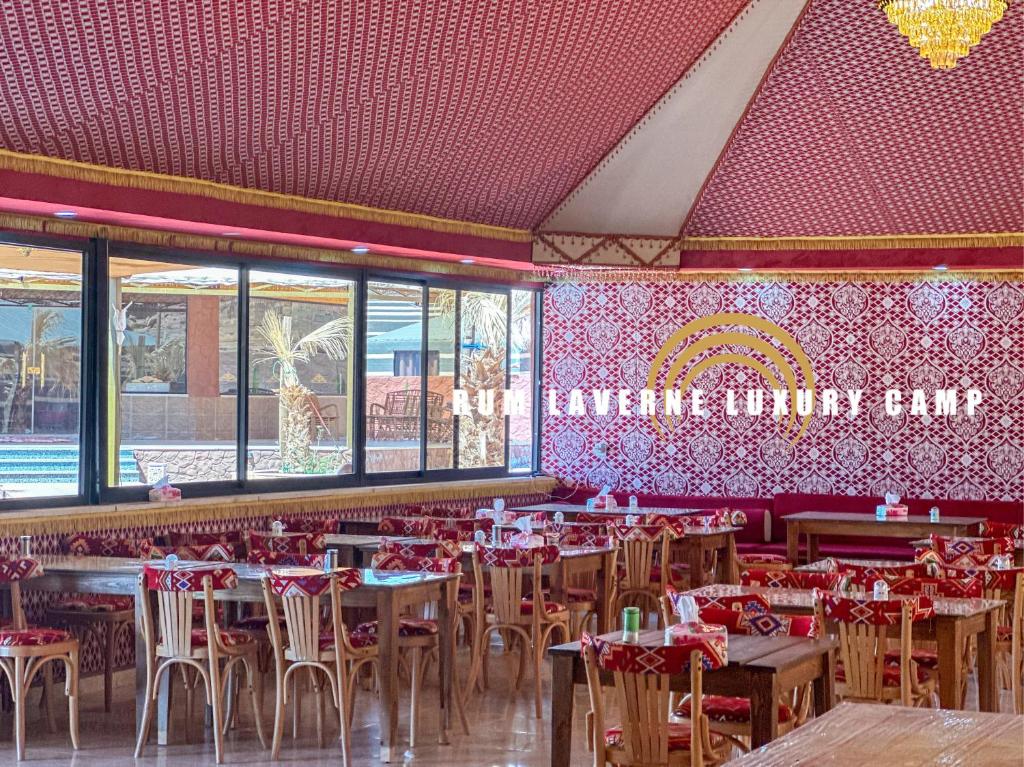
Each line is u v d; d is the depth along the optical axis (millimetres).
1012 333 13797
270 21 8852
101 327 10125
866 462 14180
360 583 7562
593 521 12102
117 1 8109
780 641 5910
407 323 13148
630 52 11211
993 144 12367
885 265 13562
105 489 10195
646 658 5176
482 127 11375
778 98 12289
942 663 6809
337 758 7574
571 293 14766
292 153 10406
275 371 11750
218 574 7531
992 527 11227
